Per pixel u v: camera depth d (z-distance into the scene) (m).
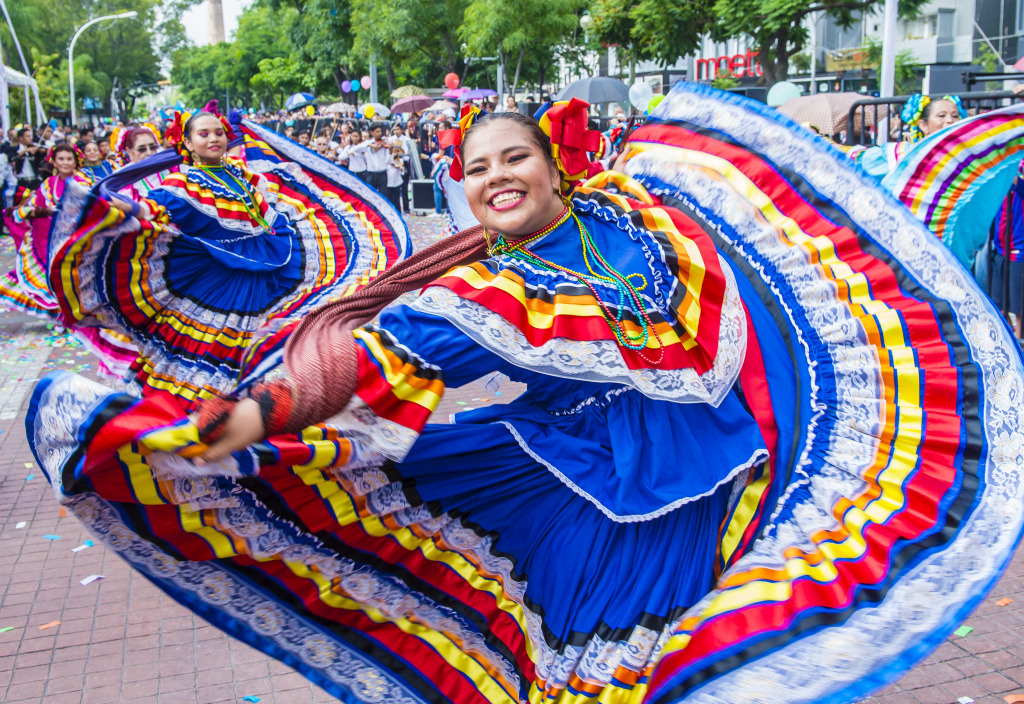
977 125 4.29
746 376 2.19
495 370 2.10
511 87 29.80
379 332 1.79
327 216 5.51
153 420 1.62
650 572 2.05
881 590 1.85
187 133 5.00
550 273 1.97
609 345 1.93
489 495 2.14
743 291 2.28
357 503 1.99
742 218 2.34
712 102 2.44
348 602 2.06
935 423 1.99
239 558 1.94
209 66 75.31
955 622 1.79
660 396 1.95
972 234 4.50
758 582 1.94
